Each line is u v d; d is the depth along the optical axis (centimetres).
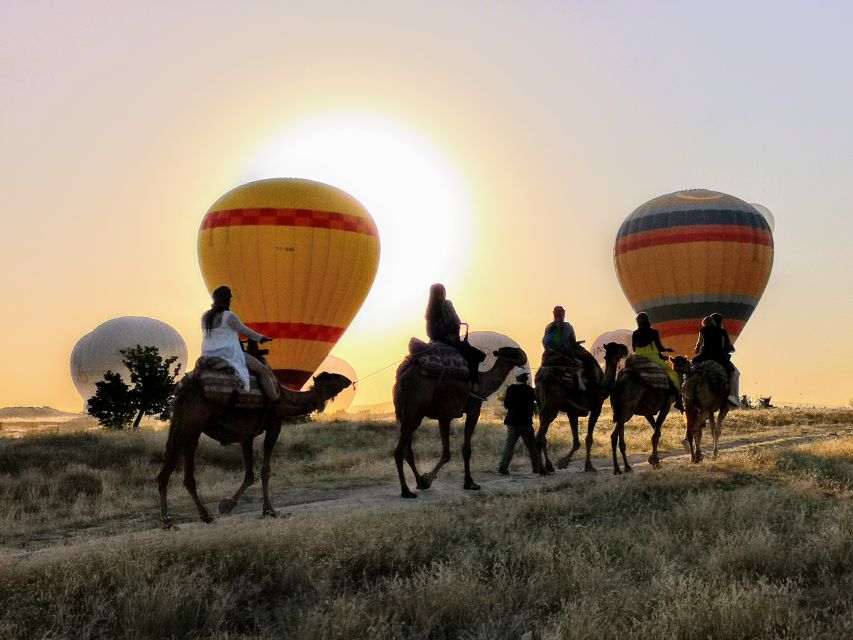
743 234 5303
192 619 711
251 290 4528
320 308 4612
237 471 2066
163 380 4047
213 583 787
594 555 851
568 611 692
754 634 646
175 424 1156
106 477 1845
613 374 1731
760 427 3045
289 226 4484
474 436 2723
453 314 1481
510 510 1105
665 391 1692
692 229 5309
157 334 6875
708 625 653
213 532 940
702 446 2306
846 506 1077
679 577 754
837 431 2772
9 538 1203
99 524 1303
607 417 3609
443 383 1420
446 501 1320
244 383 1176
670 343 5466
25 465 2023
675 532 969
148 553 834
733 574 786
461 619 707
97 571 789
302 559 828
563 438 2470
